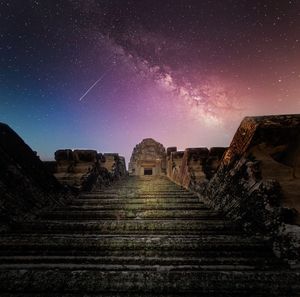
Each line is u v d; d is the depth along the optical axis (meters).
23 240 2.44
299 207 2.52
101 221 3.15
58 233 2.85
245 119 3.30
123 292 1.65
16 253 2.26
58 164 6.64
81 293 1.65
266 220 2.49
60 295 1.62
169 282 1.70
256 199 2.73
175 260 2.07
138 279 1.72
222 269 1.92
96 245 2.35
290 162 3.04
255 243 2.34
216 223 2.98
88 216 3.50
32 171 3.93
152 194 5.63
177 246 2.32
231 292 1.63
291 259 2.02
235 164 3.50
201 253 2.23
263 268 1.95
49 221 3.19
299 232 2.15
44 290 1.67
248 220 2.79
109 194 5.59
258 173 2.99
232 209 3.23
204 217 3.43
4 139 3.54
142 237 2.56
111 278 1.73
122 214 3.54
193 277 1.73
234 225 2.92
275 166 3.03
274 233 2.31
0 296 1.61
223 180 3.80
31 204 3.52
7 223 2.90
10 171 3.45
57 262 2.07
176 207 4.04
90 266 1.97
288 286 1.64
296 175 2.91
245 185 3.06
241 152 3.38
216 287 1.66
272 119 3.13
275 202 2.58
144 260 2.08
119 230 2.92
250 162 3.12
